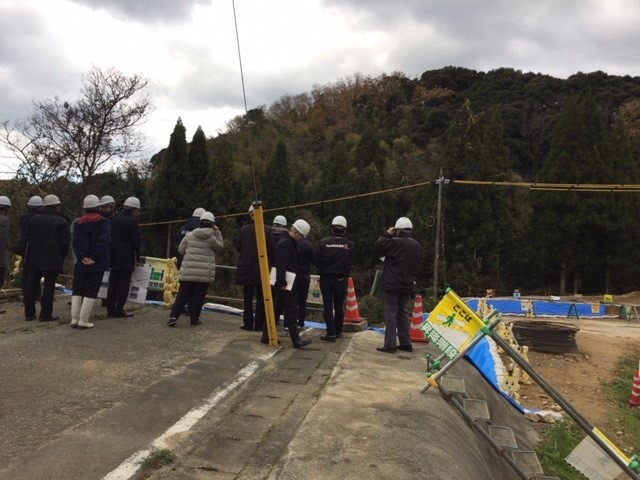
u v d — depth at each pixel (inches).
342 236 323.3
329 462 144.3
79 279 299.4
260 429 174.7
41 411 175.0
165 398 195.5
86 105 877.8
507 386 385.4
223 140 1411.2
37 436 155.9
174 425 172.4
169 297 400.5
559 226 1568.7
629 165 1636.3
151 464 143.9
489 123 1651.1
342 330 337.1
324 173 1722.4
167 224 1291.8
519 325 639.8
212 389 211.0
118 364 231.9
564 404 195.3
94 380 208.5
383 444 157.9
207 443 161.8
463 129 1537.9
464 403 218.8
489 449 211.0
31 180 838.5
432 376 216.5
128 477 135.3
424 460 150.9
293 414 189.3
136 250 339.6
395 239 292.2
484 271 1498.5
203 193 1360.7
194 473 141.9
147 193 1374.3
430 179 1572.3
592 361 583.2
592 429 190.5
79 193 884.0
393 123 2628.0
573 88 2573.8
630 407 436.8
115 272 335.6
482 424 219.9
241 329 331.0
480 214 1491.1
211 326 333.7
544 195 1593.3
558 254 1578.5
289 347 291.1
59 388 197.5
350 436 162.9
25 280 323.0
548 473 257.0
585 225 1550.2
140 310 376.5
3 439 152.6
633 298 1421.0
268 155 1993.1
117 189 1027.9
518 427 304.2
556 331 605.9
